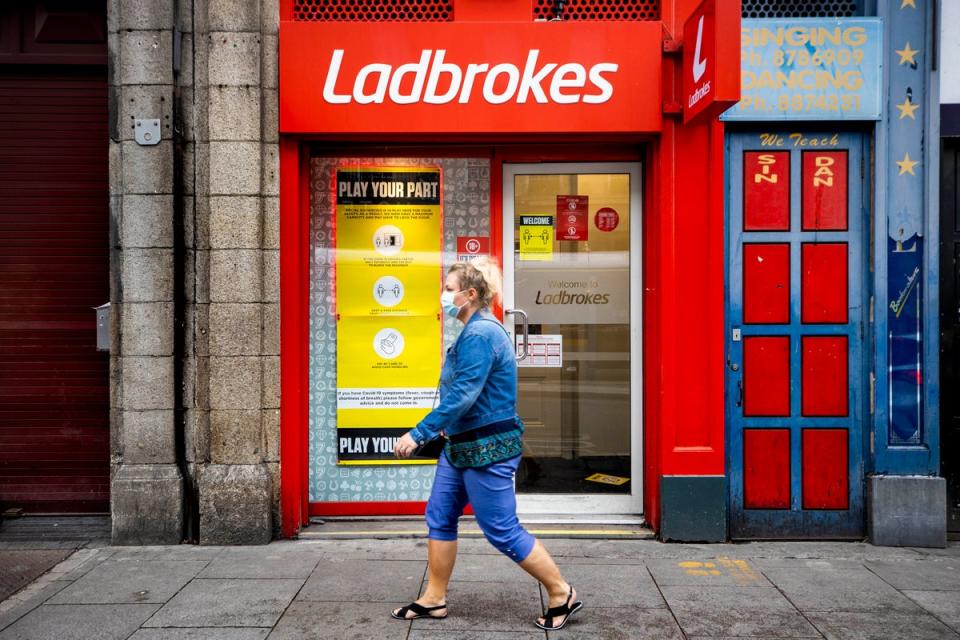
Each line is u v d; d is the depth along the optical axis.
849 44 4.95
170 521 4.94
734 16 4.17
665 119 4.98
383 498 5.39
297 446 5.11
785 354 5.09
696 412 5.03
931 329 5.00
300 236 5.23
